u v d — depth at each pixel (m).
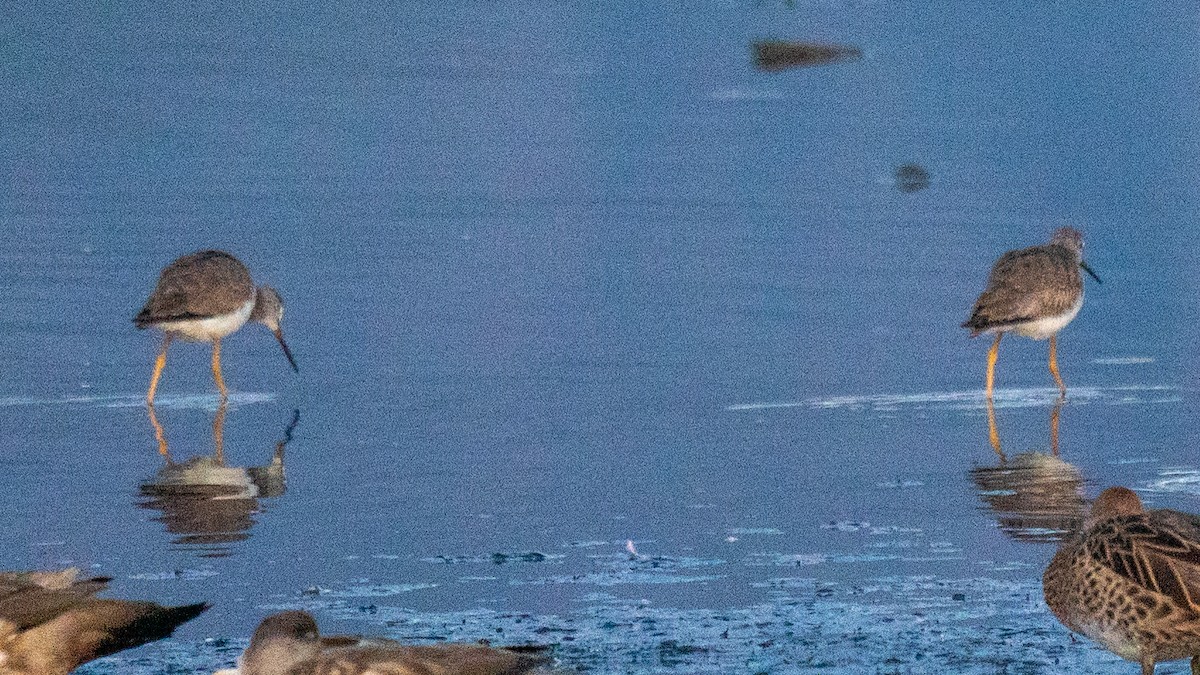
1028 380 17.39
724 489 13.62
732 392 16.78
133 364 18.17
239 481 13.95
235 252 22.48
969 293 20.75
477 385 17.05
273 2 42.06
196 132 29.95
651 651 9.95
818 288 20.95
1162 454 14.51
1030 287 16.83
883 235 23.62
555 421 15.75
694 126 31.09
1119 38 39.28
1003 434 15.27
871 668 9.68
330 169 27.52
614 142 29.69
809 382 17.17
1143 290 20.97
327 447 15.01
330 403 16.56
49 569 11.69
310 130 30.30
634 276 21.45
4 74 33.91
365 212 24.80
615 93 33.88
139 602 9.67
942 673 9.61
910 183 26.84
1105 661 9.82
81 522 12.85
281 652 8.75
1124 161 28.38
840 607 10.77
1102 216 24.77
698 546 12.15
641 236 23.52
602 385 17.03
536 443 15.02
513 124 31.00
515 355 18.14
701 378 17.30
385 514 13.02
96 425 15.84
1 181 26.30
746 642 10.11
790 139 30.14
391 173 27.31
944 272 21.70
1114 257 22.56
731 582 11.32
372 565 11.78
